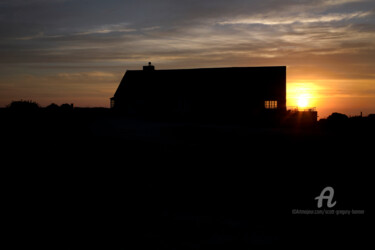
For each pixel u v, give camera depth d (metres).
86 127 29.52
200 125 35.66
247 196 10.66
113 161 15.41
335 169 13.83
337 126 35.66
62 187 11.25
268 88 41.84
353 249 7.07
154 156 16.61
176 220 8.71
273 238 7.66
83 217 8.77
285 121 39.44
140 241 7.42
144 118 45.56
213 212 9.23
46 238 7.42
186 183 12.09
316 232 7.73
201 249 6.99
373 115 41.38
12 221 8.34
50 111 33.75
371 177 12.56
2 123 24.59
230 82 44.03
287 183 11.97
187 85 45.88
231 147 19.30
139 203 9.93
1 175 12.14
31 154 15.90
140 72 50.28
